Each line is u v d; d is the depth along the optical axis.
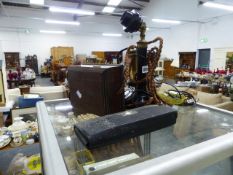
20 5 9.30
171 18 9.01
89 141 0.48
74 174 0.46
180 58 9.27
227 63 7.30
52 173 0.42
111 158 0.52
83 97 0.85
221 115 0.86
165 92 1.02
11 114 2.53
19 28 10.32
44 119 0.79
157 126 0.61
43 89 3.65
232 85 3.99
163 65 8.67
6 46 10.43
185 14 8.45
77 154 0.52
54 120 0.78
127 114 0.62
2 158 2.28
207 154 0.49
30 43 11.02
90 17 11.38
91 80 0.77
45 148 0.53
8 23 10.02
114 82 0.76
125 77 0.81
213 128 0.71
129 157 0.52
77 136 0.56
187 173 0.45
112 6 7.14
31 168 1.59
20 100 2.84
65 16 10.74
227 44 7.29
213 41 7.84
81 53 12.12
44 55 11.50
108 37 12.62
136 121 0.56
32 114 2.53
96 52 11.91
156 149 0.56
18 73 6.92
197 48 8.58
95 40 12.36
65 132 0.63
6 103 2.86
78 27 11.46
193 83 4.90
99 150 0.53
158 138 0.62
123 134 0.53
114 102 0.77
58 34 11.51
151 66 0.86
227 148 0.53
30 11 9.96
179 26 9.38
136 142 0.57
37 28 10.55
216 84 4.61
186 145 0.58
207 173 0.57
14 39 10.57
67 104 1.05
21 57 10.92
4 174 1.99
